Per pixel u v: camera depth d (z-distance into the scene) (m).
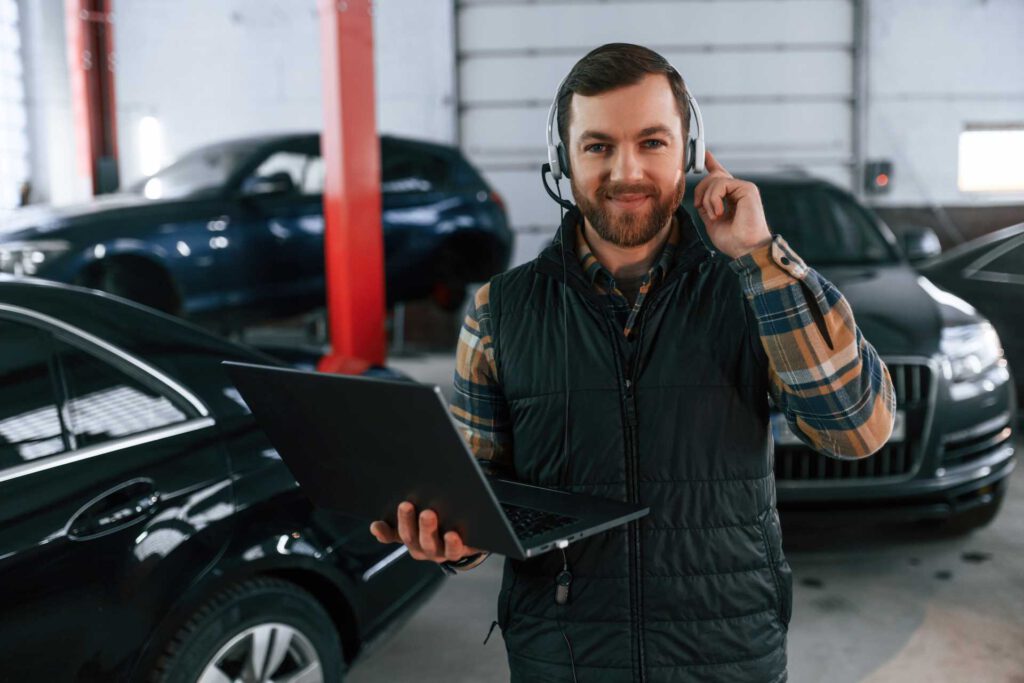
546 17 8.67
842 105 8.73
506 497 1.03
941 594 2.93
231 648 1.82
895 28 8.60
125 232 4.77
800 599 2.91
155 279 4.95
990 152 8.72
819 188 4.30
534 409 1.10
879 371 1.02
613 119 0.99
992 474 3.08
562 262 1.10
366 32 4.95
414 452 0.86
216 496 1.83
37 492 1.62
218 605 1.79
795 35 8.65
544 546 0.88
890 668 2.46
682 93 1.02
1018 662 2.48
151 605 1.69
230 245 5.15
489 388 1.18
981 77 8.64
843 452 1.03
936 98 8.66
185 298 4.99
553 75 8.72
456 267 6.37
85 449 1.72
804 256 3.93
